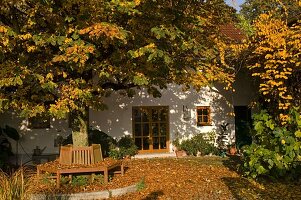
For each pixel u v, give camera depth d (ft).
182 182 34.73
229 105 58.85
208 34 38.60
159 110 57.67
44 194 27.48
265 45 40.83
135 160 49.42
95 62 32.07
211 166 43.06
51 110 30.81
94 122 54.34
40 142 52.34
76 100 33.37
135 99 56.08
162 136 57.72
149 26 31.45
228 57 46.24
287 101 39.58
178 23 31.76
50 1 28.55
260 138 33.86
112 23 29.14
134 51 29.76
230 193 30.60
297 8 42.39
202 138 56.65
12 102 31.42
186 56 36.14
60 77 33.88
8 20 31.27
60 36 28.78
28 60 31.42
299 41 37.68
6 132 50.06
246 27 44.83
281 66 39.65
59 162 36.17
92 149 36.24
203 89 58.75
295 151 32.14
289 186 31.89
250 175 34.63
